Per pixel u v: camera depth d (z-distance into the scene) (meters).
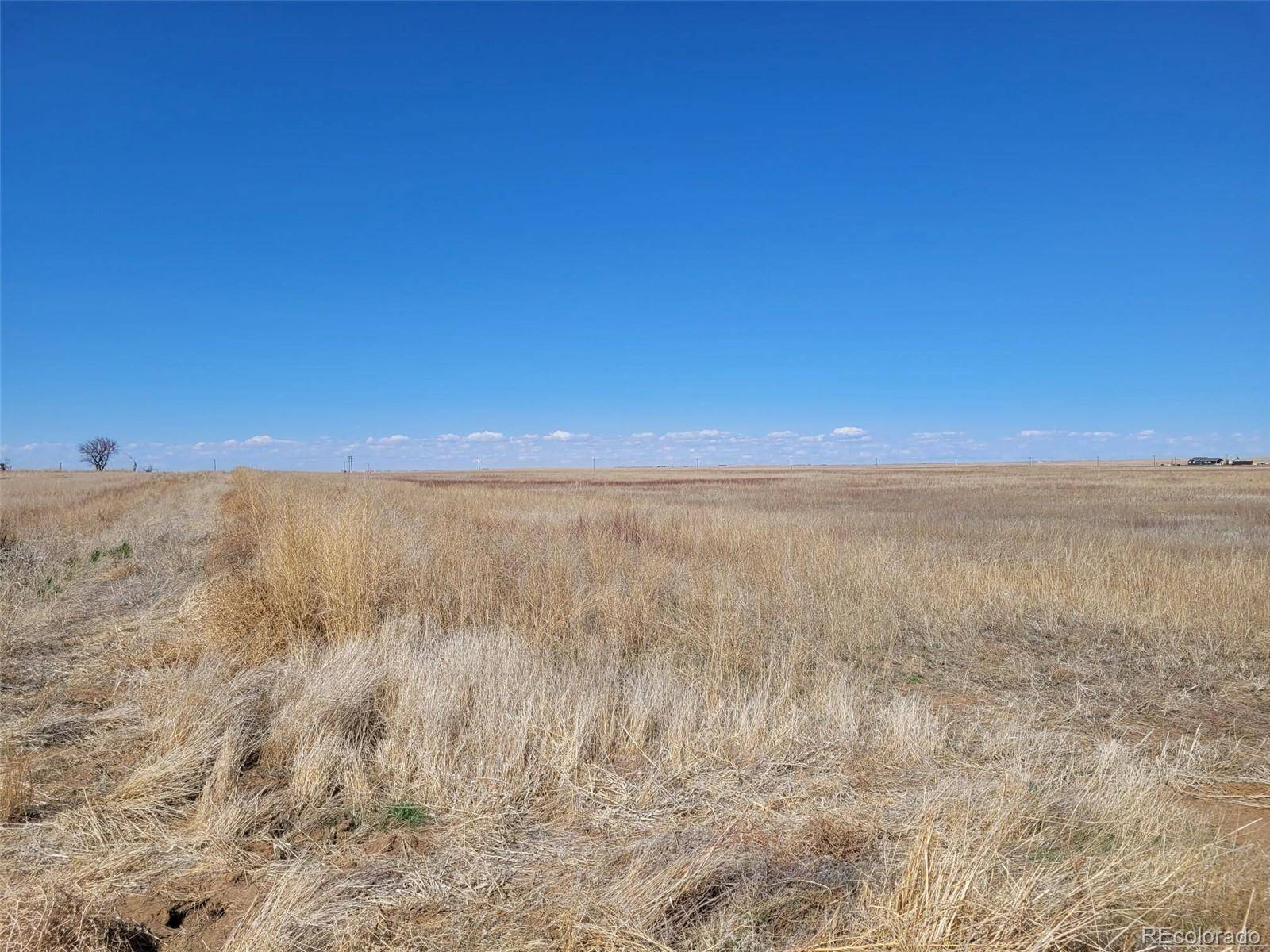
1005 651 8.02
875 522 21.31
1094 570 10.66
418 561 9.24
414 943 3.02
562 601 8.50
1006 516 26.38
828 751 4.91
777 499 36.56
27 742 5.02
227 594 8.16
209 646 7.04
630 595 8.80
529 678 5.81
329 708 5.12
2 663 6.73
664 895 3.19
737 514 17.73
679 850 3.58
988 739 5.16
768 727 5.17
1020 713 5.95
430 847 3.79
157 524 18.58
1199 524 22.80
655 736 5.18
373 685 5.64
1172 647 7.91
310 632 7.48
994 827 3.40
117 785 4.37
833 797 4.24
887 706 5.95
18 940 2.91
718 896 3.24
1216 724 5.86
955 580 10.35
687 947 2.95
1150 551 12.81
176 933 3.15
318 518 10.12
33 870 3.54
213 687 5.54
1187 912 2.94
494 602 8.52
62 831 3.86
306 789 4.30
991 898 2.92
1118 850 3.33
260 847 3.79
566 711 5.16
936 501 35.12
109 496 30.12
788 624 8.41
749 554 12.20
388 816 4.11
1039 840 3.51
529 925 3.12
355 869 3.57
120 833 3.87
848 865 3.44
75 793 4.32
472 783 4.36
